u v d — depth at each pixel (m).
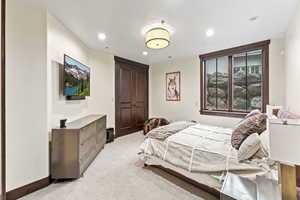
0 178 1.63
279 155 0.93
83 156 2.46
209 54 4.20
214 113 4.20
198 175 1.96
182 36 3.06
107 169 2.62
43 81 2.10
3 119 1.66
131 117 5.14
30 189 1.97
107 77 4.29
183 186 2.12
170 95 5.24
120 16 2.31
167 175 2.41
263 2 1.94
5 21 1.76
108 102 4.32
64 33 2.67
